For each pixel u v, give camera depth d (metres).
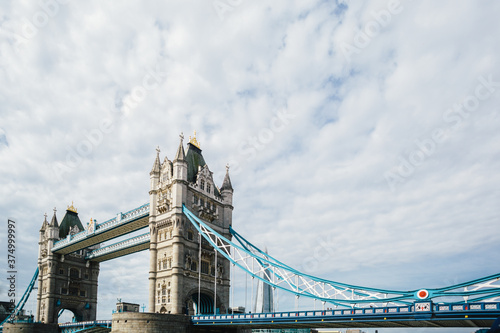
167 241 92.56
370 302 66.44
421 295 59.84
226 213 106.19
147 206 101.38
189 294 89.31
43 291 132.00
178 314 82.19
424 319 57.12
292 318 70.25
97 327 109.56
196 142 108.44
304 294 76.50
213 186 104.62
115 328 78.62
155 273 92.94
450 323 60.91
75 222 143.38
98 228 114.88
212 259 98.88
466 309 54.28
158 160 101.81
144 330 76.50
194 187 97.50
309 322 68.44
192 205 96.06
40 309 131.00
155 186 98.81
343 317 64.81
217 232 98.06
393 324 66.62
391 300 63.59
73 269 135.88
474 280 56.09
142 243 110.38
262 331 166.88
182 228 90.81
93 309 137.00
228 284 101.19
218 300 97.50
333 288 73.44
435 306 56.75
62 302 130.00
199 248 95.06
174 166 94.69
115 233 113.31
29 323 118.69
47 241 134.50
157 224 95.62
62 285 131.62
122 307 103.44
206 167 103.75
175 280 86.56
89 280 139.38
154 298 91.12
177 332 80.62
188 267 90.81
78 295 134.50
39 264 137.50
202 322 82.06
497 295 54.03
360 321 63.47
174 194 92.44
